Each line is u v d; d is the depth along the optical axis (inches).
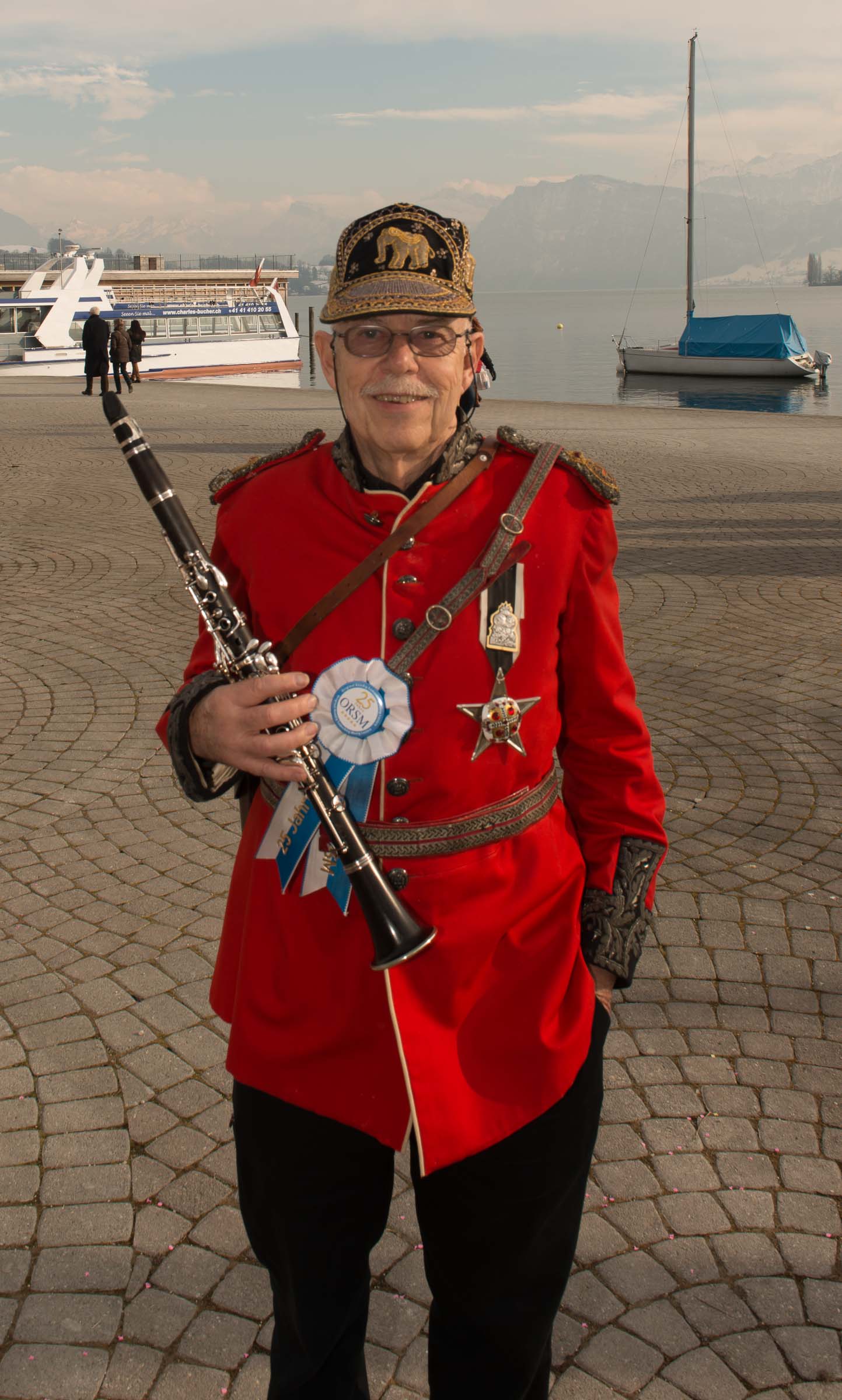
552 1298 63.7
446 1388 65.1
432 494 61.4
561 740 67.6
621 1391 86.6
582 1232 101.7
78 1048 126.6
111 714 226.4
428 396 58.2
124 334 993.5
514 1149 60.1
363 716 58.2
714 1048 127.8
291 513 63.2
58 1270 97.6
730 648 271.1
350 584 60.2
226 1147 112.6
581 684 64.2
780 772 199.8
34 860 168.2
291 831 61.5
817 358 1797.5
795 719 224.7
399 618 59.4
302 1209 62.7
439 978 58.8
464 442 62.6
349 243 58.6
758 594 320.5
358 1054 60.1
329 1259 63.6
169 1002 135.0
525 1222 61.3
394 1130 58.7
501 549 59.4
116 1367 88.6
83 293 1427.2
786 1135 114.0
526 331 5236.2
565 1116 61.1
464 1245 62.2
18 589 325.1
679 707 231.5
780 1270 97.7
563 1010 61.5
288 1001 61.2
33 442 657.0
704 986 139.2
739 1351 89.9
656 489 501.0
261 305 1679.4
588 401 1622.8
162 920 152.6
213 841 174.7
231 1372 88.5
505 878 60.2
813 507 457.4
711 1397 86.0
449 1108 58.0
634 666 257.3
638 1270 97.7
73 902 156.9
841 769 201.2
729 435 695.7
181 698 62.3
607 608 63.8
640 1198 105.7
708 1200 105.5
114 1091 120.0
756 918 154.1
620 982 64.1
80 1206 104.7
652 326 5812.0
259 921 63.0
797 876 165.0
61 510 449.1
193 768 61.1
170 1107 118.0
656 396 1672.0
